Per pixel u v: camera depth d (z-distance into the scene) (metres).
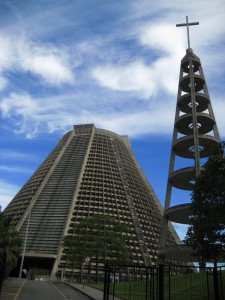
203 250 23.11
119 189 135.25
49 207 120.19
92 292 39.34
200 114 66.12
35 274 83.81
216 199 22.78
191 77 72.19
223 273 31.44
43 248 102.75
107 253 70.94
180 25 80.38
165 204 63.97
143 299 27.56
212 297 24.78
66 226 109.19
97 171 141.25
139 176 157.50
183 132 72.75
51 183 133.25
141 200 136.62
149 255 107.38
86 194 126.88
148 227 122.12
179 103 72.81
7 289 38.69
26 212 117.75
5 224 47.91
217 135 66.12
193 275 28.52
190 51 76.81
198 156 61.06
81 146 157.38
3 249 44.47
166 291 29.75
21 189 146.25
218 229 22.09
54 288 45.88
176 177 64.44
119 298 28.39
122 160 158.12
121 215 120.88
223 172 23.08
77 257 72.31
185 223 66.94
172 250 57.41
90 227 76.50
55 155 155.50
